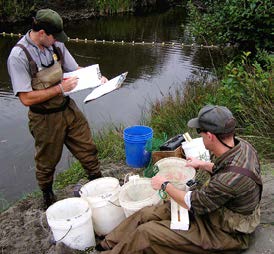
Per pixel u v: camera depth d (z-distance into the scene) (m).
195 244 2.95
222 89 5.63
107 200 3.64
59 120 4.01
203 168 3.45
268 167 4.44
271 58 5.80
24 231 4.30
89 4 20.17
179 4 23.38
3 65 12.58
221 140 2.84
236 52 8.95
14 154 7.22
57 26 3.71
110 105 9.16
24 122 8.49
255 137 4.97
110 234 3.35
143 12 21.39
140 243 2.99
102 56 13.36
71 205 3.66
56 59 3.96
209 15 9.33
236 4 8.09
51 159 4.21
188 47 13.84
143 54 13.41
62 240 3.50
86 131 4.31
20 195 5.94
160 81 10.62
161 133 6.28
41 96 3.80
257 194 2.90
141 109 8.66
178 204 3.08
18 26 17.97
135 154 5.07
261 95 5.23
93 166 4.45
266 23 7.79
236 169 2.78
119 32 16.92
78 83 3.96
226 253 3.02
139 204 3.44
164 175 3.84
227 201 2.85
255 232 3.33
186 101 6.77
